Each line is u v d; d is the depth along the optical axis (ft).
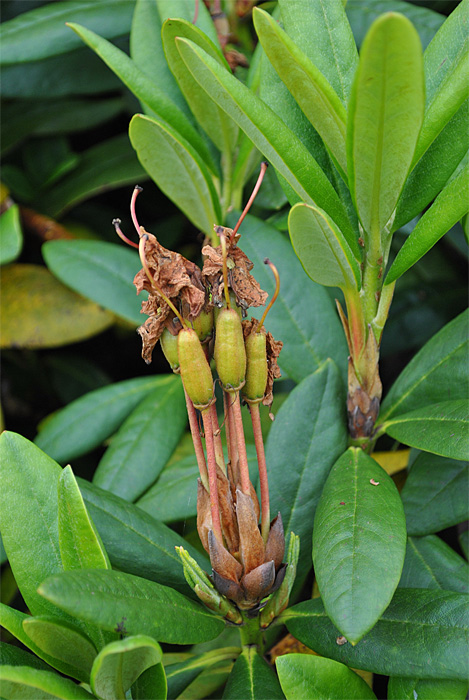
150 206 3.30
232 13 2.75
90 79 2.94
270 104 2.24
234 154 2.50
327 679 2.03
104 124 3.62
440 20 2.63
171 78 2.51
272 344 2.01
